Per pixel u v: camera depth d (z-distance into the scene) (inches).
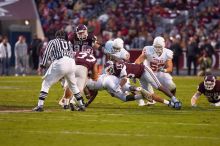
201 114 1243.2
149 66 1400.1
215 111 1296.8
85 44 1344.7
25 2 2844.5
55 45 1228.5
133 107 1363.2
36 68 2632.9
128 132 1023.6
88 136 987.3
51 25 2945.4
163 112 1268.5
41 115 1198.9
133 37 2748.5
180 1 3105.3
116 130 1040.8
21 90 1788.9
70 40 1346.0
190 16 3019.2
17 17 2805.1
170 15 3019.2
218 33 2805.1
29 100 1499.8
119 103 1449.3
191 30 2837.1
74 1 3120.1
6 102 1446.9
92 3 3110.2
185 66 2758.4
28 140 954.1
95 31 2736.2
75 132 1020.5
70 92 1285.7
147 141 951.0
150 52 1390.3
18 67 2551.7
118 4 3107.8
